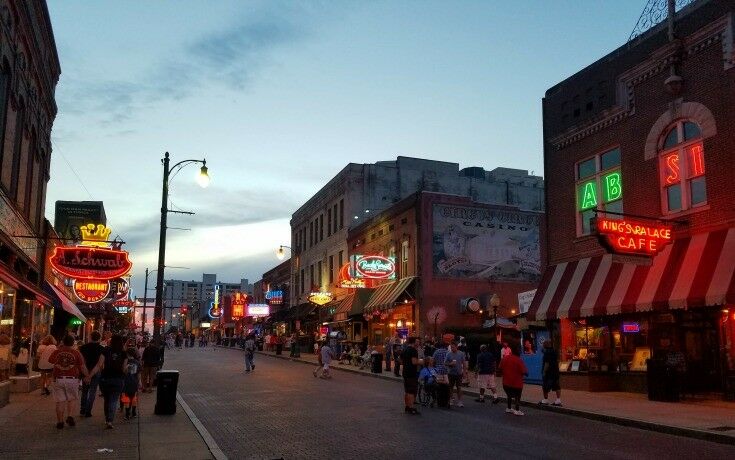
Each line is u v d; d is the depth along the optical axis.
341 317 43.91
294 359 42.62
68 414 13.00
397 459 10.39
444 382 17.44
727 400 17.09
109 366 13.00
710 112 18.16
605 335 21.27
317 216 55.91
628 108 21.12
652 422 13.76
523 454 10.77
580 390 20.98
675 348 18.81
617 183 21.55
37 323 23.75
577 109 23.66
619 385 20.48
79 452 10.41
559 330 23.17
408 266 37.06
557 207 24.22
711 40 18.30
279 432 13.10
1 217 18.08
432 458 10.45
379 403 18.20
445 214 36.41
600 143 22.33
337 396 20.02
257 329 77.56
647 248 17.55
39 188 24.53
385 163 52.12
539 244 38.31
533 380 23.48
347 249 47.34
